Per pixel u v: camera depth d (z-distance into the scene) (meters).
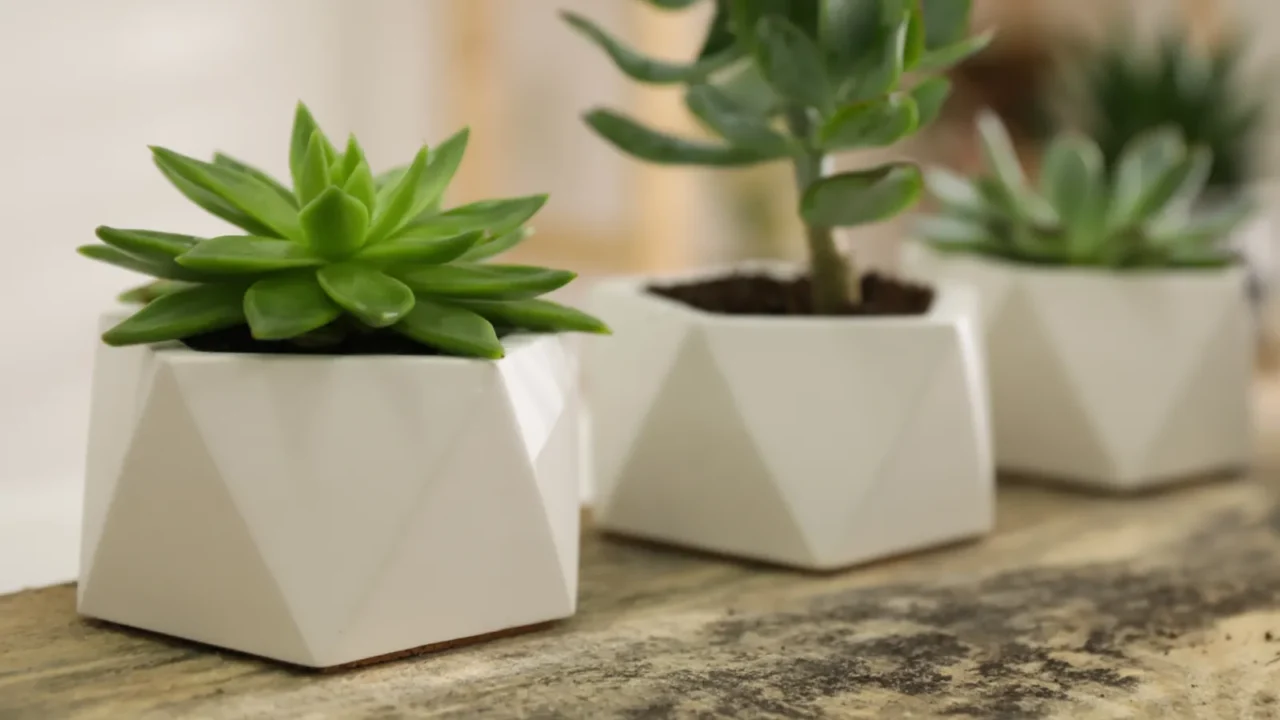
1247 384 0.72
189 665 0.54
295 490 0.53
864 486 0.61
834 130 0.58
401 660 0.54
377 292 0.53
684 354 0.61
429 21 0.90
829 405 0.60
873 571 0.61
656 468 0.62
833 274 0.63
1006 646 0.56
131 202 0.73
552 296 1.04
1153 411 0.69
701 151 0.61
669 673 0.54
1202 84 0.93
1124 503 0.69
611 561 0.62
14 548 0.62
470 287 0.54
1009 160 0.71
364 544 0.53
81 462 0.72
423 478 0.53
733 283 0.66
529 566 0.55
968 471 0.63
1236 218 0.71
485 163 0.97
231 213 0.55
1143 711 0.53
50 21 0.70
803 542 0.60
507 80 1.04
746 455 0.60
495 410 0.54
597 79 1.13
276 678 0.53
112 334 0.53
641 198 1.10
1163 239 0.71
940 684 0.54
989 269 0.71
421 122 0.91
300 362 0.53
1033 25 1.30
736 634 0.56
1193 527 0.66
